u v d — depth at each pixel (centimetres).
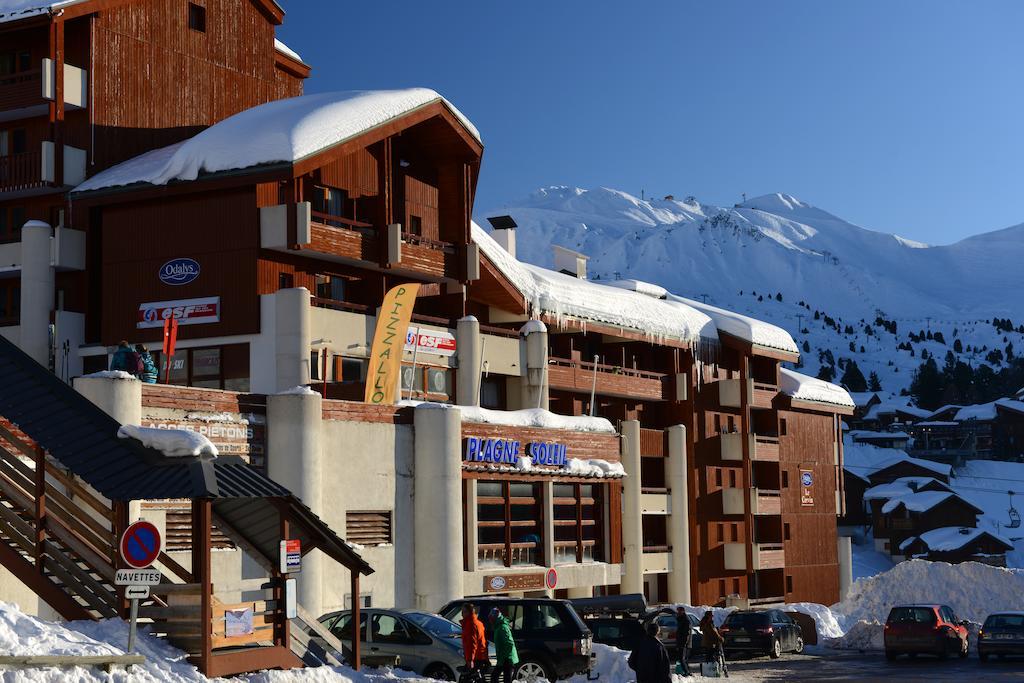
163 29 4712
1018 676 3597
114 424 2064
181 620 1962
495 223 6519
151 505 2923
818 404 7612
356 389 4056
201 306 4075
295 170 3938
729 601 6512
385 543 3772
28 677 1558
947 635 4412
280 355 3956
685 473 6191
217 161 4031
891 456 15538
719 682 3388
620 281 7125
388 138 4516
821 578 7562
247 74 5119
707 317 6869
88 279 4309
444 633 2667
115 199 4184
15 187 4331
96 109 4412
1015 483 15325
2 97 4316
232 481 2011
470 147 4831
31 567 2058
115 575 1908
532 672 2816
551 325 5644
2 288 4497
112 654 1683
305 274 4278
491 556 4325
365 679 2219
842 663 4303
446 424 3938
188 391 3120
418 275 4703
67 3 4294
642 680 2095
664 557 6003
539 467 4566
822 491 7675
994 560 11650
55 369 4197
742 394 6850
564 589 4922
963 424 17150
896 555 12425
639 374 6175
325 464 3534
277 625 2153
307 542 2283
